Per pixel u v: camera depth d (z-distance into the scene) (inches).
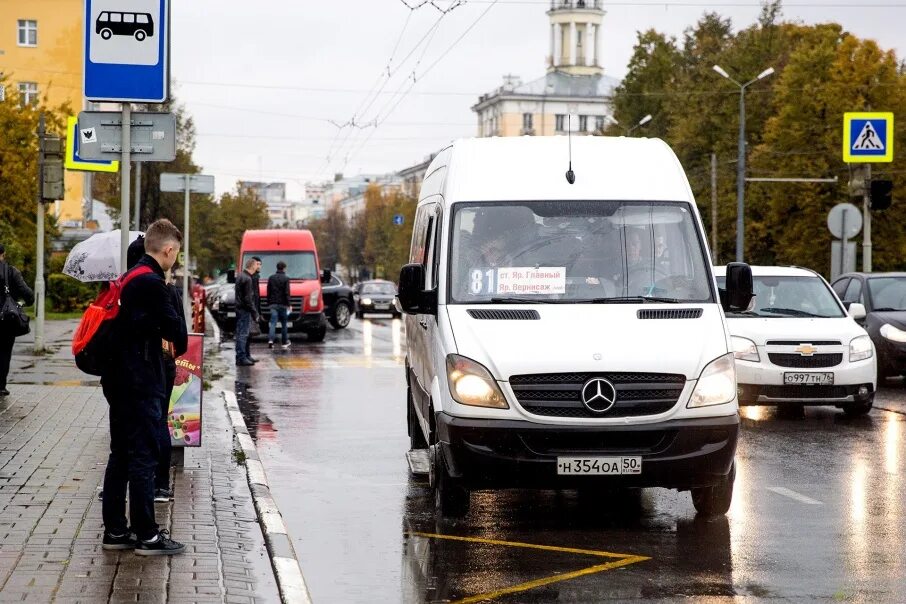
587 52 5275.6
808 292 658.2
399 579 283.6
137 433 286.4
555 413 331.3
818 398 595.5
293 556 293.3
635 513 362.6
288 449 506.0
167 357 350.0
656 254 370.9
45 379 751.1
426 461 452.4
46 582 258.7
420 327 419.5
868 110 2111.2
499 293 360.5
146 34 357.4
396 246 3961.6
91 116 357.7
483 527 343.3
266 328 1342.3
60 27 2741.1
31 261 1553.9
